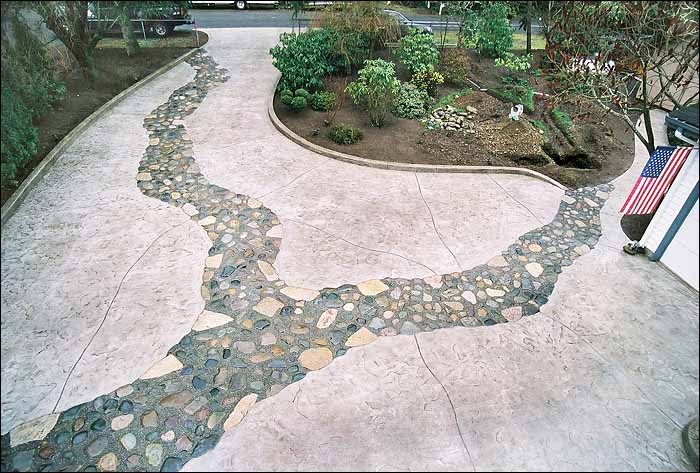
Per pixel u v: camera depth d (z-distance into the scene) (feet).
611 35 21.77
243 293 15.29
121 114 26.50
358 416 11.70
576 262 17.28
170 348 13.32
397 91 26.37
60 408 11.62
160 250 16.90
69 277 15.46
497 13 34.01
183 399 12.00
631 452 11.11
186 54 35.06
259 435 11.23
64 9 21.33
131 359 12.92
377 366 13.04
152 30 32.91
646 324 14.65
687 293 15.76
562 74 22.41
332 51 28.99
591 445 11.23
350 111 28.19
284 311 14.67
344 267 16.53
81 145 23.11
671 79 19.19
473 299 15.49
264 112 27.84
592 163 24.81
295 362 13.09
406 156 23.58
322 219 18.93
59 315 14.08
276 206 19.60
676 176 15.87
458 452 11.00
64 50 24.89
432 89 30.17
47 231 17.38
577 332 14.34
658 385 12.73
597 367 13.20
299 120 26.71
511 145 25.34
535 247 17.99
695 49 18.39
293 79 28.17
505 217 19.65
